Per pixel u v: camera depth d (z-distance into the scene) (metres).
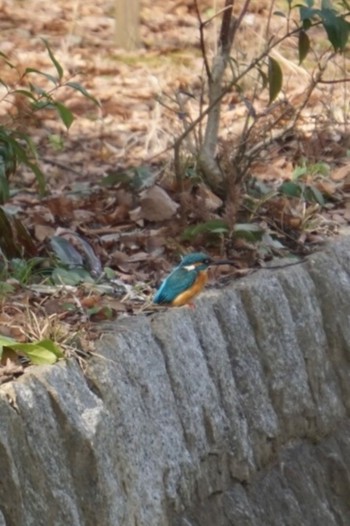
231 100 15.41
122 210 11.38
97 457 7.34
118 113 15.65
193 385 8.47
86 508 7.29
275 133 13.63
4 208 10.88
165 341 8.40
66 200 11.43
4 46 17.50
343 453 9.89
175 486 8.12
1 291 8.91
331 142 13.58
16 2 19.30
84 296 9.10
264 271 9.70
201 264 8.77
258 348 9.24
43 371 7.37
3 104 15.32
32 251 10.18
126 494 7.63
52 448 7.12
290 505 9.12
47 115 15.41
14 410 6.94
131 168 13.03
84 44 17.92
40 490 6.96
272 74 11.18
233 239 10.32
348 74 16.38
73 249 10.14
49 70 16.86
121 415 7.73
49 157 14.21
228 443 8.73
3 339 7.57
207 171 11.38
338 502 9.66
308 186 11.59
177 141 11.20
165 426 8.12
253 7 18.73
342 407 10.05
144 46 18.02
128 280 9.82
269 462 9.21
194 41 18.16
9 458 6.75
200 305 8.86
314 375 9.75
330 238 10.86
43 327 8.12
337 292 10.12
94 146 14.66
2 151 10.10
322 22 10.39
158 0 19.64
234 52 15.92
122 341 8.05
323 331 9.95
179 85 16.27
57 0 19.64
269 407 9.20
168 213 11.11
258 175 12.47
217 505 8.56
